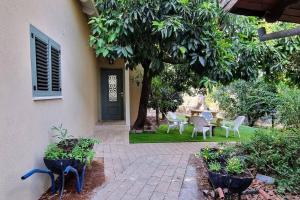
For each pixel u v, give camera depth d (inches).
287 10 104.4
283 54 247.0
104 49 210.8
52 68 148.3
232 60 226.7
